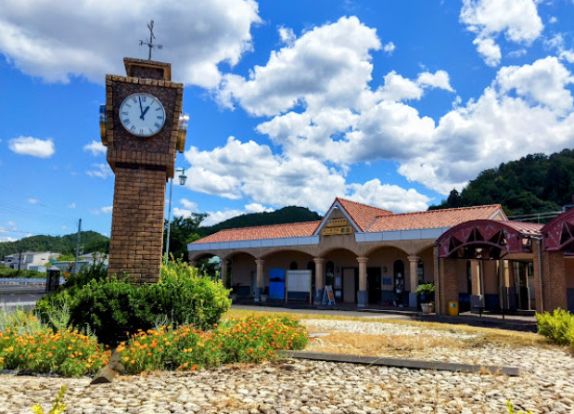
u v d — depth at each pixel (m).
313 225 33.66
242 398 5.22
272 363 7.46
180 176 31.33
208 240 38.34
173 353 7.20
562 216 16.58
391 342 10.91
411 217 28.17
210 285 10.39
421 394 5.59
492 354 9.23
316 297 30.27
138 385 5.83
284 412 4.71
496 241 19.25
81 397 5.14
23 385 5.73
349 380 6.26
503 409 5.00
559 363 8.12
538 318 11.61
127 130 10.11
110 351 8.02
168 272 10.52
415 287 25.33
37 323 8.30
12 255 124.19
